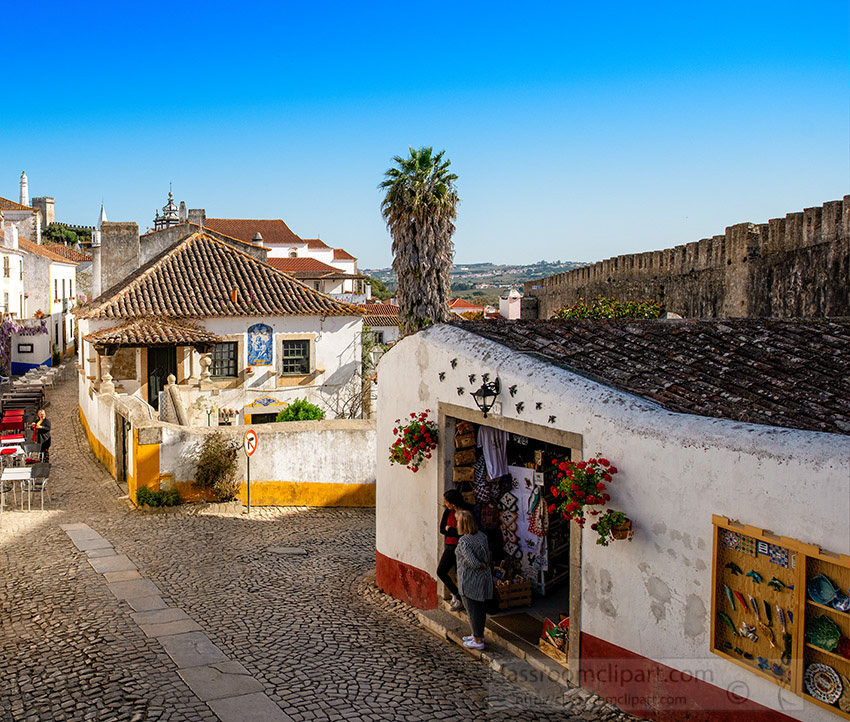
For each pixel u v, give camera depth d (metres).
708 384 7.97
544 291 39.66
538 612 9.33
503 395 8.52
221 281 26.75
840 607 5.36
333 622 9.96
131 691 7.37
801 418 7.03
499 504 9.98
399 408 10.76
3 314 36.78
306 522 16.41
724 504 6.11
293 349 26.05
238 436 17.27
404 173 17.41
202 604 10.45
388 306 57.81
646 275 26.83
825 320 10.91
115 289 28.83
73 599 10.29
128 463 17.77
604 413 7.21
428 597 10.23
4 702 7.10
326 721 6.93
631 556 6.97
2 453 17.17
